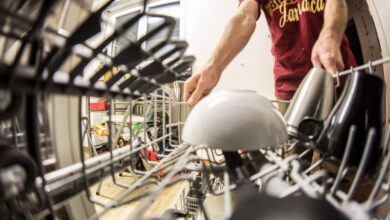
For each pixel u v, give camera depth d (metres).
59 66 0.14
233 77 1.49
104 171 0.28
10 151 0.14
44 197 0.20
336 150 0.23
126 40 0.19
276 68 0.83
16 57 0.12
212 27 1.60
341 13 0.51
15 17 0.12
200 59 1.60
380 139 0.23
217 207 0.27
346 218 0.13
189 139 0.22
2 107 0.12
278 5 0.80
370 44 0.77
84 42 0.17
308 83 0.34
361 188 0.25
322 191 0.15
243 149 0.20
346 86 0.26
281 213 0.12
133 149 0.32
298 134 0.27
